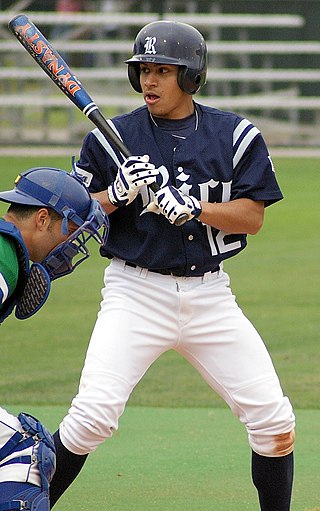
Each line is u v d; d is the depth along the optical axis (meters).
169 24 15.00
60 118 86.12
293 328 30.81
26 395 24.20
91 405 14.09
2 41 79.25
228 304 15.18
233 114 15.49
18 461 11.77
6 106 76.38
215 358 15.05
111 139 14.98
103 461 18.97
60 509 16.31
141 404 23.61
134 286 14.91
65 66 15.49
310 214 52.97
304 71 81.12
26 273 11.94
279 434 14.84
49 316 32.56
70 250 12.38
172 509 16.33
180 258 14.78
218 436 20.81
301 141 78.62
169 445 20.11
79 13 81.00
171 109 15.05
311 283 37.41
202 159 15.08
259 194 15.09
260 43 82.69
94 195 14.85
